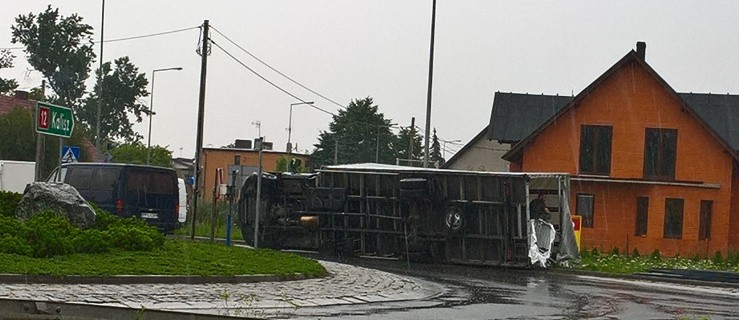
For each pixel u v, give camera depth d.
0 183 44.28
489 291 22.03
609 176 49.75
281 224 35.31
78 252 21.03
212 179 93.38
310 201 34.78
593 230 49.75
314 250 35.41
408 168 34.53
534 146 50.50
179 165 111.06
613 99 49.78
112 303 15.09
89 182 34.34
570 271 31.34
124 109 100.12
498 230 32.28
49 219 22.47
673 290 25.09
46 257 19.77
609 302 20.44
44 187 23.58
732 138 54.69
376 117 102.56
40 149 23.38
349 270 24.66
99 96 55.81
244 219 35.94
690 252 46.94
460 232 32.59
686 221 48.97
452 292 21.27
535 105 58.38
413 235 33.19
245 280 19.89
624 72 49.62
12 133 56.47
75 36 90.88
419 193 32.66
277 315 14.88
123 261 20.12
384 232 33.94
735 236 50.28
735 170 50.50
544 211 32.62
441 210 32.94
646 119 49.50
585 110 50.03
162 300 15.91
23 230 20.11
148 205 34.47
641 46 56.41
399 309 17.09
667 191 49.06
